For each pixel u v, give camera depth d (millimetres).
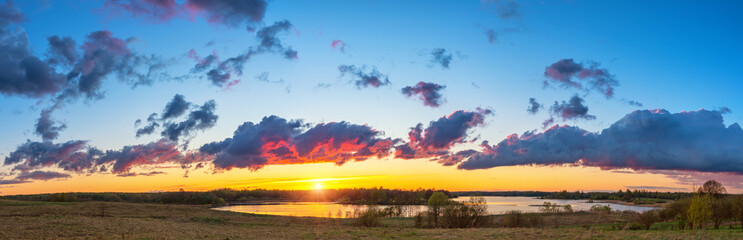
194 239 42969
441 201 86625
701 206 68188
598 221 101188
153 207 128250
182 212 115188
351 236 46844
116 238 43594
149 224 64875
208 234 50125
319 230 59781
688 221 69625
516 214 86312
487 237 43812
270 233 51969
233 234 50344
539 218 87688
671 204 93688
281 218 102688
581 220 105625
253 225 78500
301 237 45812
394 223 93375
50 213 92688
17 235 46312
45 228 53250
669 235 40938
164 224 66812
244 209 197500
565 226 82750
